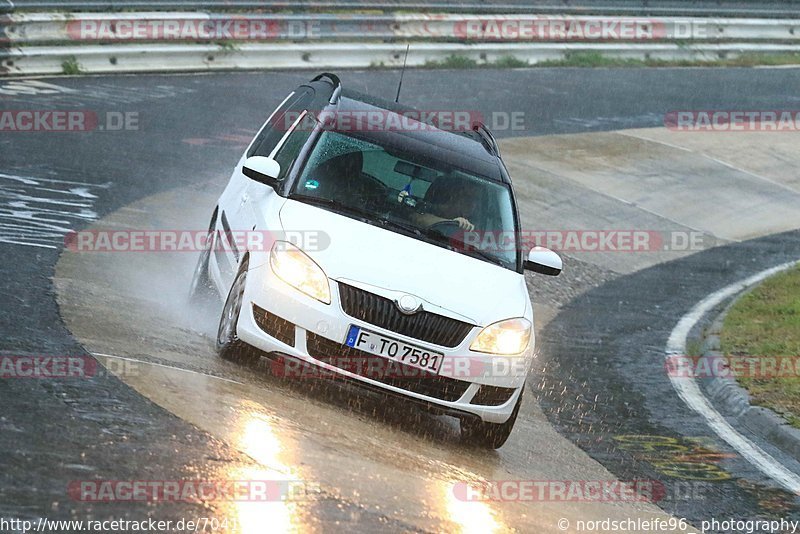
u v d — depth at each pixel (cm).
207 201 4488
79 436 1714
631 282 5106
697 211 6500
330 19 7800
